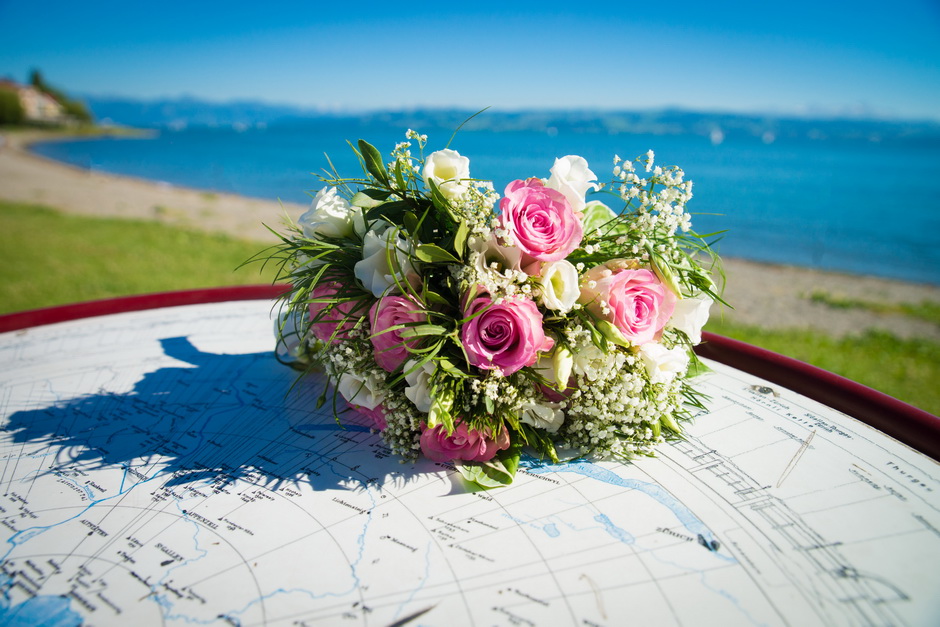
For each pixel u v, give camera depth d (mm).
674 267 1131
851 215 14711
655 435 1125
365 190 1132
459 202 1040
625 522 933
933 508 949
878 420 1231
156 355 1626
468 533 915
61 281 5770
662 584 800
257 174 23562
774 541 880
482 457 1076
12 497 1008
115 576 832
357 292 1119
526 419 1101
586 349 1049
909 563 829
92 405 1344
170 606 778
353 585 809
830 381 1359
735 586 795
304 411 1322
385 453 1154
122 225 9516
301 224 1213
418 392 1016
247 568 844
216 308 2002
